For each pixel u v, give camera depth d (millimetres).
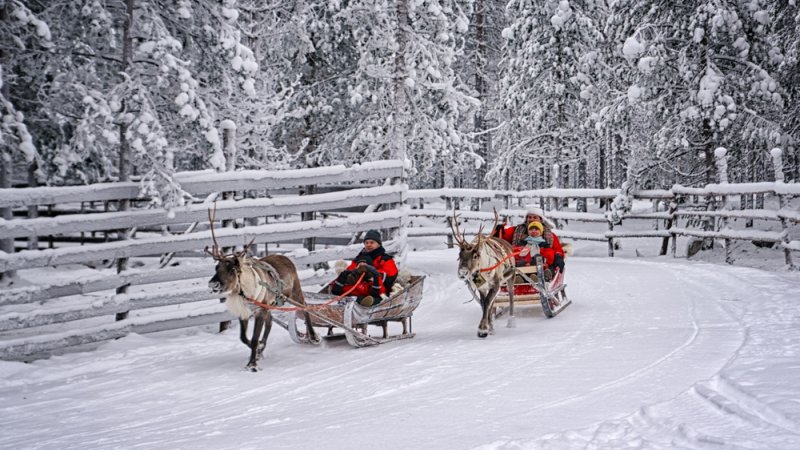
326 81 22547
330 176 13227
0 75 10930
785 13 21375
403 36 18094
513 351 8680
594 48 26266
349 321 9344
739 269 15086
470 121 25922
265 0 18234
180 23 13172
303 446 5148
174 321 10945
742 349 7621
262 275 8758
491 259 9781
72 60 13438
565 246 11914
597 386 6617
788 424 4746
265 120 15102
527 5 27031
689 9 19625
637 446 4637
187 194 10945
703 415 5262
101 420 6512
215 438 5594
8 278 13117
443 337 10188
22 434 6117
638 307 11383
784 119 20000
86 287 10109
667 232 19531
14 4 11297
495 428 5375
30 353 9445
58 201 9992
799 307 10219
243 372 8414
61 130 14312
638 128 24391
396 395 6863
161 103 13039
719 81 18609
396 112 18359
